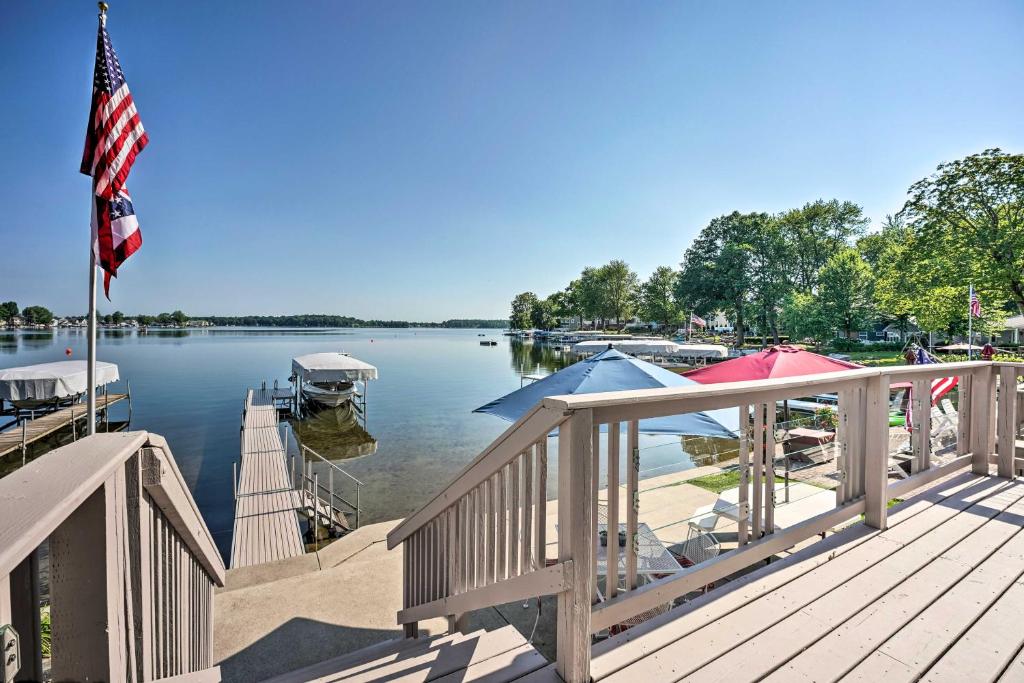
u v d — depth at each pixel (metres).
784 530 2.10
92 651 0.86
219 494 10.38
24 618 0.73
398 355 59.28
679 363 37.53
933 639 1.62
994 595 1.89
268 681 1.68
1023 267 19.55
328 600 3.46
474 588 1.79
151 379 32.81
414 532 2.39
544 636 2.95
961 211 21.77
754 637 1.62
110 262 5.41
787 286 42.78
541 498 1.41
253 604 3.40
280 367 41.62
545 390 4.40
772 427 2.05
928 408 3.04
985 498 2.95
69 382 14.44
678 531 4.41
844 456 2.46
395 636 3.02
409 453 14.12
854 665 1.49
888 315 34.66
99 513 0.88
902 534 2.44
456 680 1.42
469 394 26.81
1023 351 27.30
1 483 0.74
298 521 7.72
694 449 11.84
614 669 1.44
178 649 1.61
